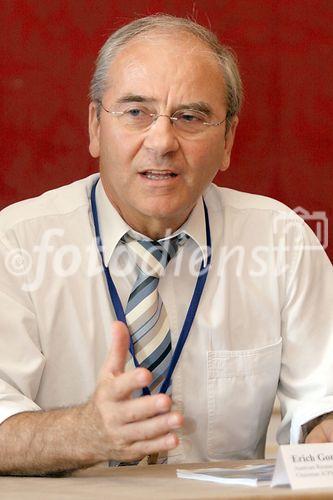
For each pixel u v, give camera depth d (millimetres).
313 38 3176
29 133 3025
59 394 2229
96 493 1488
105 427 1630
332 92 3182
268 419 2389
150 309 2213
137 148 2111
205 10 3109
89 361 2232
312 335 2367
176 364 2240
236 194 2469
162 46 2150
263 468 1804
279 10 3154
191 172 2135
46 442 1762
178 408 2244
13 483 1690
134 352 2186
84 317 2240
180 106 2113
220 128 2178
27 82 3018
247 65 3143
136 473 1829
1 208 3016
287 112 3166
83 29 3037
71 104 3043
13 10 3002
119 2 3053
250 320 2344
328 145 3188
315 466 1554
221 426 2291
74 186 2393
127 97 2123
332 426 2105
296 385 2334
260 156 3162
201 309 2287
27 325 2174
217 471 1777
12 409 1894
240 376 2303
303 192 3182
